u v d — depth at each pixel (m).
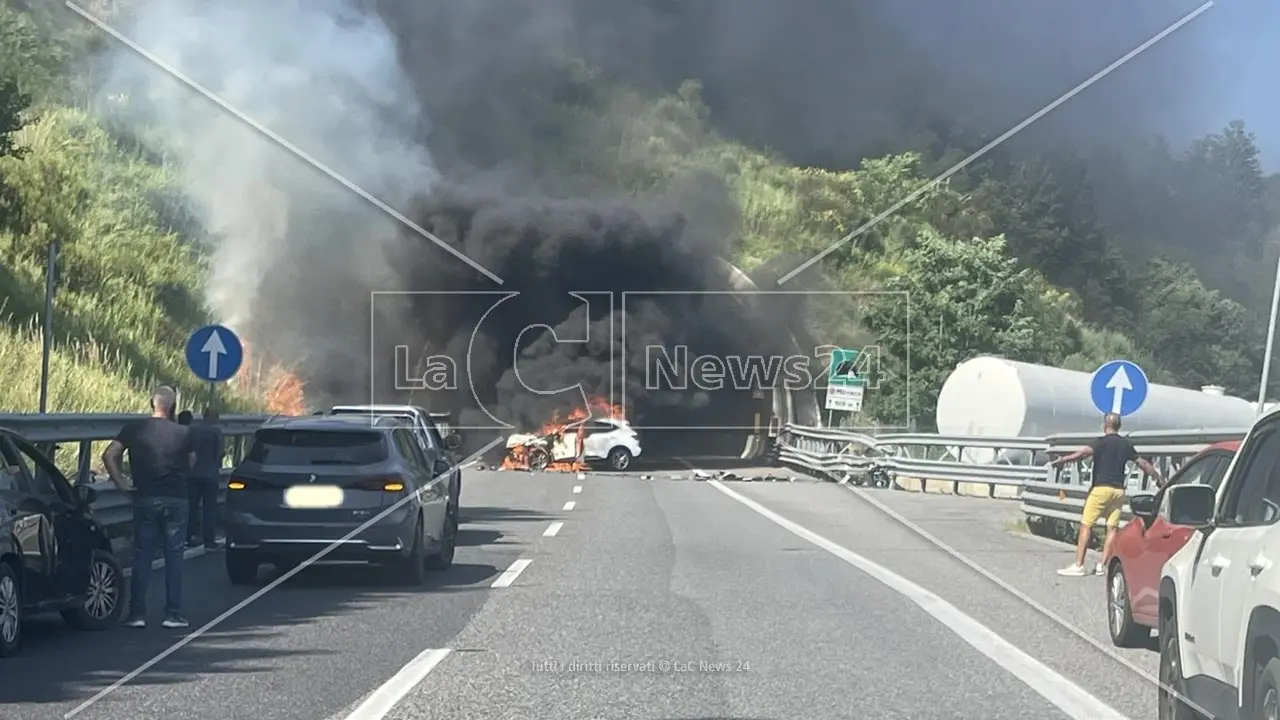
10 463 10.84
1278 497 6.84
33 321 28.69
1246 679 6.30
